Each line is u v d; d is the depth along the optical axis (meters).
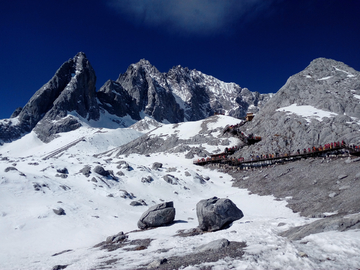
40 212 29.41
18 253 21.19
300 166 52.00
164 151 103.56
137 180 50.22
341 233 12.62
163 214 28.38
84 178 44.31
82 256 18.50
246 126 99.00
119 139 185.25
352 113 70.56
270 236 15.95
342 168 41.41
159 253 15.66
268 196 42.50
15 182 34.78
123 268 12.84
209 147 93.94
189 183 56.50
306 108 83.38
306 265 9.30
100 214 32.78
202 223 22.97
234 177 64.25
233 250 13.21
